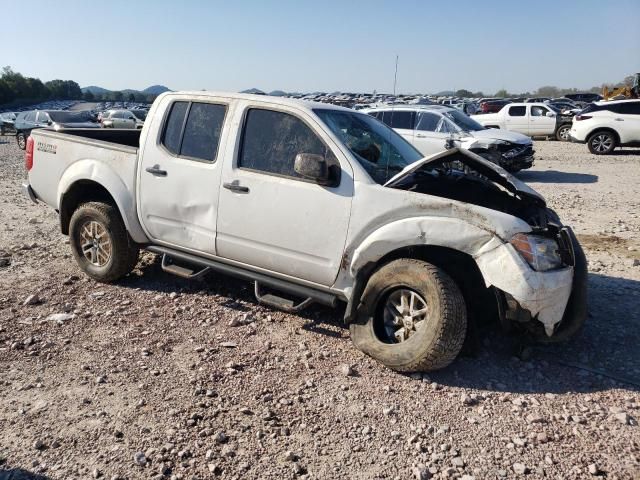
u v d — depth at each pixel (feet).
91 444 10.23
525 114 86.17
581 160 63.52
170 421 10.99
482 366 13.58
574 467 9.95
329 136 14.10
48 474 9.42
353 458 10.12
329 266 13.97
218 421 11.05
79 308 16.39
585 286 13.09
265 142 15.03
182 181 16.15
